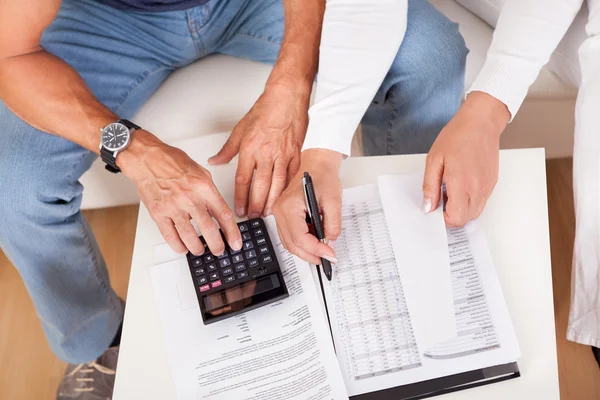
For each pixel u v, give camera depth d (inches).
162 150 39.1
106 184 55.7
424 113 49.3
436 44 46.6
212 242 35.1
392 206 35.5
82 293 50.4
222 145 42.4
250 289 33.9
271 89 43.4
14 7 38.8
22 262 46.6
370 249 34.6
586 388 52.8
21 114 42.5
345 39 41.6
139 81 50.1
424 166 38.5
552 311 33.0
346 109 39.7
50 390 57.9
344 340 32.6
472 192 34.8
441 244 33.8
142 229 37.8
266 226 36.8
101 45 49.3
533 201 36.4
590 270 44.2
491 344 31.8
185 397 31.9
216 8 50.3
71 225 46.7
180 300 34.4
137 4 48.2
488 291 33.1
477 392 31.1
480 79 39.4
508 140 58.2
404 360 31.8
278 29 51.1
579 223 43.6
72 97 42.3
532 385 31.1
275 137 41.3
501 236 35.5
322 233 33.6
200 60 53.9
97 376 56.9
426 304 32.5
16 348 60.3
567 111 55.1
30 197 43.6
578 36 47.4
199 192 36.9
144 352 33.5
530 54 39.1
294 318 33.3
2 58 41.8
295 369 31.9
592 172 41.6
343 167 39.0
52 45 48.3
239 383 31.9
